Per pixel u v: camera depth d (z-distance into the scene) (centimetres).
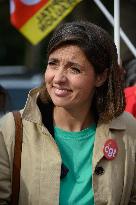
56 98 511
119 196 537
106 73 529
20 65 2436
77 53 500
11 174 520
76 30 500
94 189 520
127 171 540
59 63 506
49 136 519
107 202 523
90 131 542
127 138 550
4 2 2381
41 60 1966
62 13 890
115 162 536
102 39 508
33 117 525
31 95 533
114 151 536
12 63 2478
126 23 1786
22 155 518
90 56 502
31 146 518
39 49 1992
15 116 531
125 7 1888
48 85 516
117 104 539
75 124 538
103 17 1573
